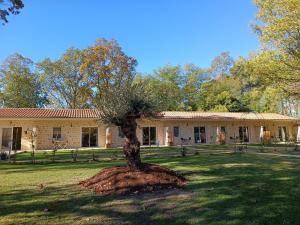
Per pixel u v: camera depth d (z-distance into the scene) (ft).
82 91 125.59
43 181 29.01
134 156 27.32
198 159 46.32
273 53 68.39
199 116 99.25
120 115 26.94
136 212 17.85
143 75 156.04
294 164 38.81
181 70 169.99
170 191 22.89
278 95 74.69
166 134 91.81
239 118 101.65
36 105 142.00
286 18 63.26
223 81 167.63
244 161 42.80
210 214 17.11
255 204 18.90
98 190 23.73
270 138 100.37
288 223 15.37
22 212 18.08
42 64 134.31
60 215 17.43
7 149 78.79
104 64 119.24
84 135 86.33
